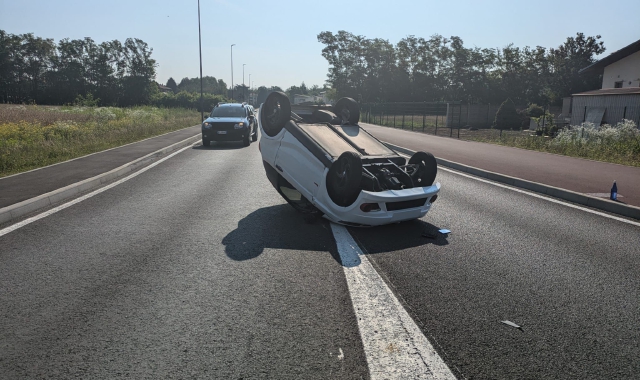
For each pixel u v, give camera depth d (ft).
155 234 18.39
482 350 9.61
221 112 62.23
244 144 58.85
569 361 9.23
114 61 297.12
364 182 19.02
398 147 54.80
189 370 8.73
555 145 53.83
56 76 284.82
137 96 295.28
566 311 11.56
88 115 95.76
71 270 14.17
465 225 20.35
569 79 187.73
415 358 9.24
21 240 17.46
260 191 28.27
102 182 31.07
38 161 39.04
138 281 13.28
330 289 12.80
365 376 8.58
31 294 12.30
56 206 23.65
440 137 74.95
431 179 20.76
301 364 8.97
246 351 9.43
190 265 14.70
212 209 23.15
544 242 17.71
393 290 12.78
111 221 20.48
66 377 8.48
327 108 26.58
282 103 21.91
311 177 20.11
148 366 8.86
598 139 54.29
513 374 8.74
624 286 13.26
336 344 9.77
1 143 49.14
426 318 11.07
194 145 59.72
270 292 12.55
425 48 243.19
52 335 10.07
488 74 224.94
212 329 10.37
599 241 17.93
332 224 20.33
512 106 109.19
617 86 89.20
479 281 13.55
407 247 16.93
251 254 15.89
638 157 43.91
